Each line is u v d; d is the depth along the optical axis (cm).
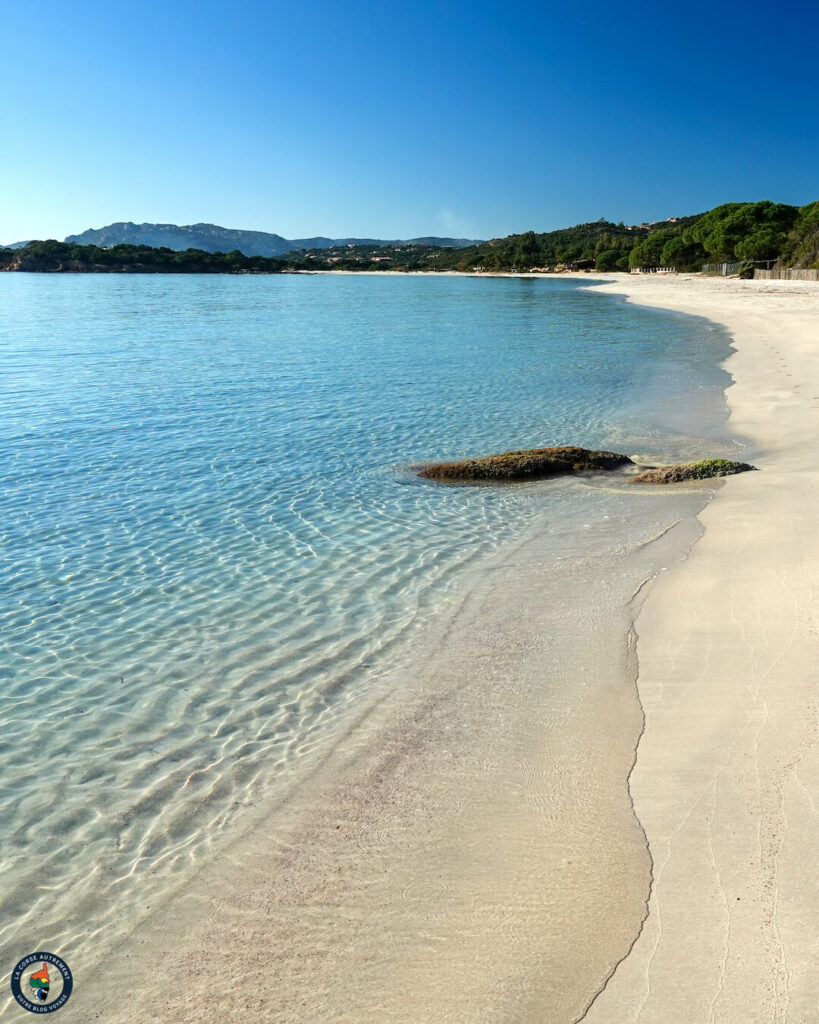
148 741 570
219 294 8819
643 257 13075
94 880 437
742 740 505
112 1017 351
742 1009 314
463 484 1241
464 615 765
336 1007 346
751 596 727
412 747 549
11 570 895
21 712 609
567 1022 325
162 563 917
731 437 1482
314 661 683
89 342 3522
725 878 389
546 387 2108
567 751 530
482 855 436
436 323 4500
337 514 1098
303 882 426
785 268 7462
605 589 803
